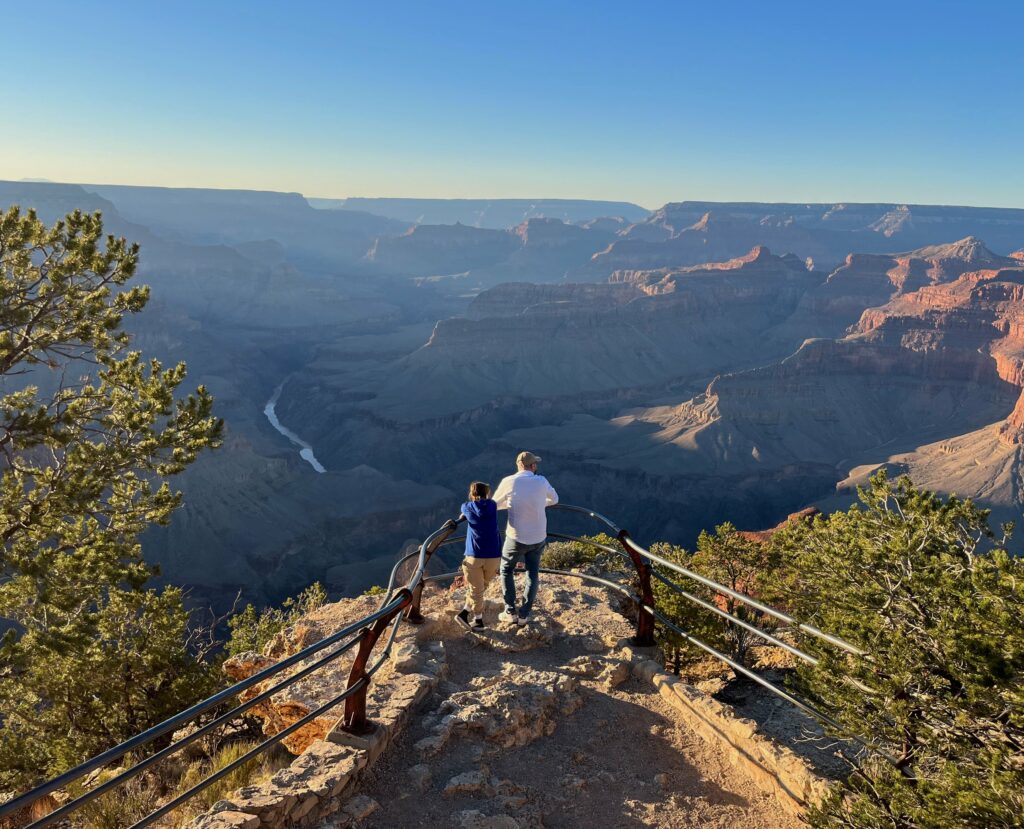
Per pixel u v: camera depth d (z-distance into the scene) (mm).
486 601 10664
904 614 7945
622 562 14930
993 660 6320
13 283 15031
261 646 20891
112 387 16812
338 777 6039
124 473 16547
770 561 17688
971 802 5520
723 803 6777
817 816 6117
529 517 9438
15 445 14594
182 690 15828
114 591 16984
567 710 7969
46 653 14656
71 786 10258
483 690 7941
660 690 8547
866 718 7098
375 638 6711
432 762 6812
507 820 6051
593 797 6691
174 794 8266
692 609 17094
